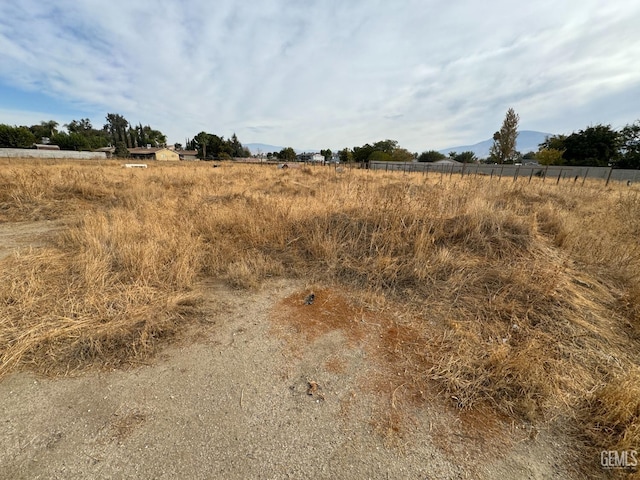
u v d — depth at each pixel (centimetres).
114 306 278
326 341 249
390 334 259
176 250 399
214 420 174
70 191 820
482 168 2870
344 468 149
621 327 266
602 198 805
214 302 309
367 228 471
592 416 179
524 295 303
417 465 152
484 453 159
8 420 168
